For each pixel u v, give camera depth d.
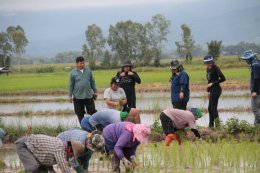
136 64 95.31
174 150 12.30
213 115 15.86
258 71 14.73
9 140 16.00
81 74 15.33
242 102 26.00
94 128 11.89
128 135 9.95
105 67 90.81
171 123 12.53
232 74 46.88
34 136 9.12
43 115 23.53
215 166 11.30
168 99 29.08
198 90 34.53
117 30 96.88
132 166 10.21
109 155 11.36
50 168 9.64
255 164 11.41
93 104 15.55
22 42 111.06
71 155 9.32
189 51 95.38
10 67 103.75
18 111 24.73
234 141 13.77
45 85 42.75
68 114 23.72
